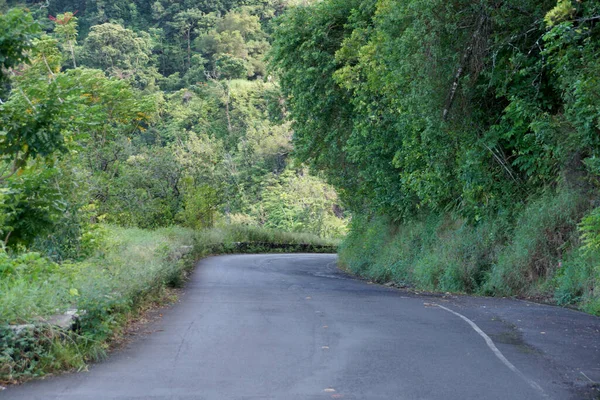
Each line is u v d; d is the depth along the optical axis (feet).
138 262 43.14
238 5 348.79
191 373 22.15
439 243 68.95
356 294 48.24
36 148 30.68
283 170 230.07
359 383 21.06
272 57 88.58
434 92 53.57
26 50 30.32
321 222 209.36
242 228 154.81
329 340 28.07
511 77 52.31
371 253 90.99
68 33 101.81
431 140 60.64
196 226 125.90
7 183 32.30
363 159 80.59
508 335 29.84
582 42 43.39
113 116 88.84
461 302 43.50
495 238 59.21
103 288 28.73
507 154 60.34
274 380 21.30
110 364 23.44
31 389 20.12
